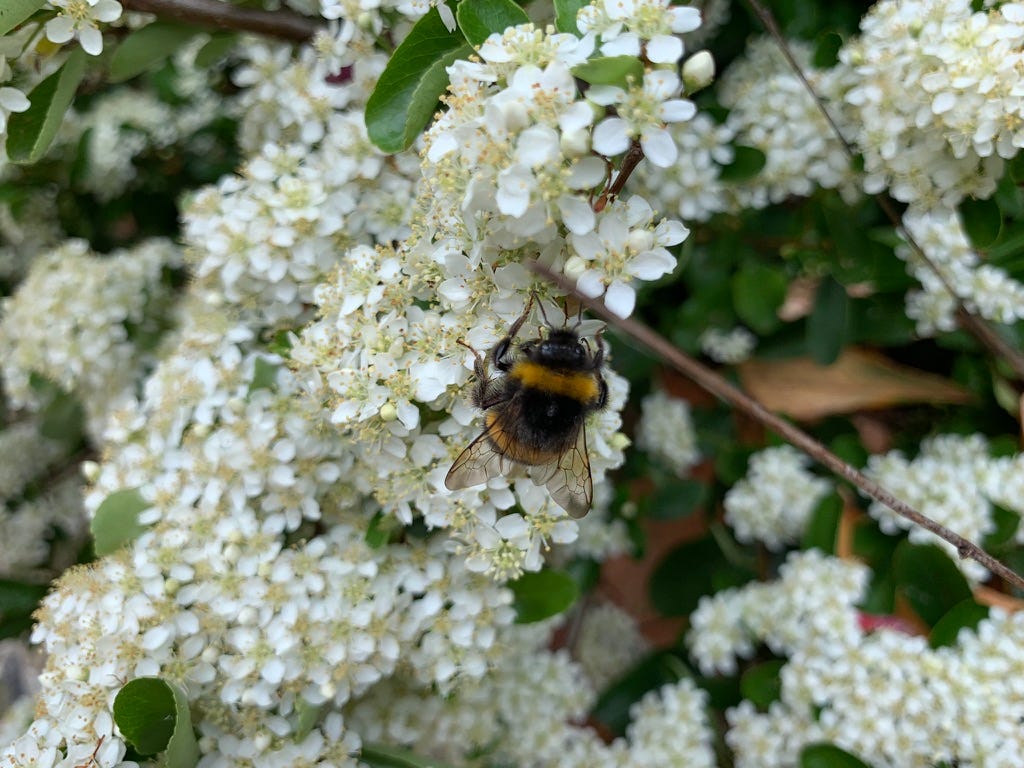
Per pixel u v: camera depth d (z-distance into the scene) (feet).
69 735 0.25
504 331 0.24
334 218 0.29
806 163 0.34
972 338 0.37
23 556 0.44
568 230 0.23
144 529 0.28
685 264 0.39
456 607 0.28
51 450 0.47
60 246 0.43
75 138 0.45
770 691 0.35
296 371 0.28
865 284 0.38
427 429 0.27
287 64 0.33
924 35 0.26
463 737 0.33
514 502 0.26
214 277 0.32
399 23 0.29
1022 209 0.32
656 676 0.42
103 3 0.27
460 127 0.21
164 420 0.30
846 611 0.32
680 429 0.41
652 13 0.21
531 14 0.28
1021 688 0.28
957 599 0.31
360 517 0.29
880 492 0.22
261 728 0.27
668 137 0.21
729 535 0.42
